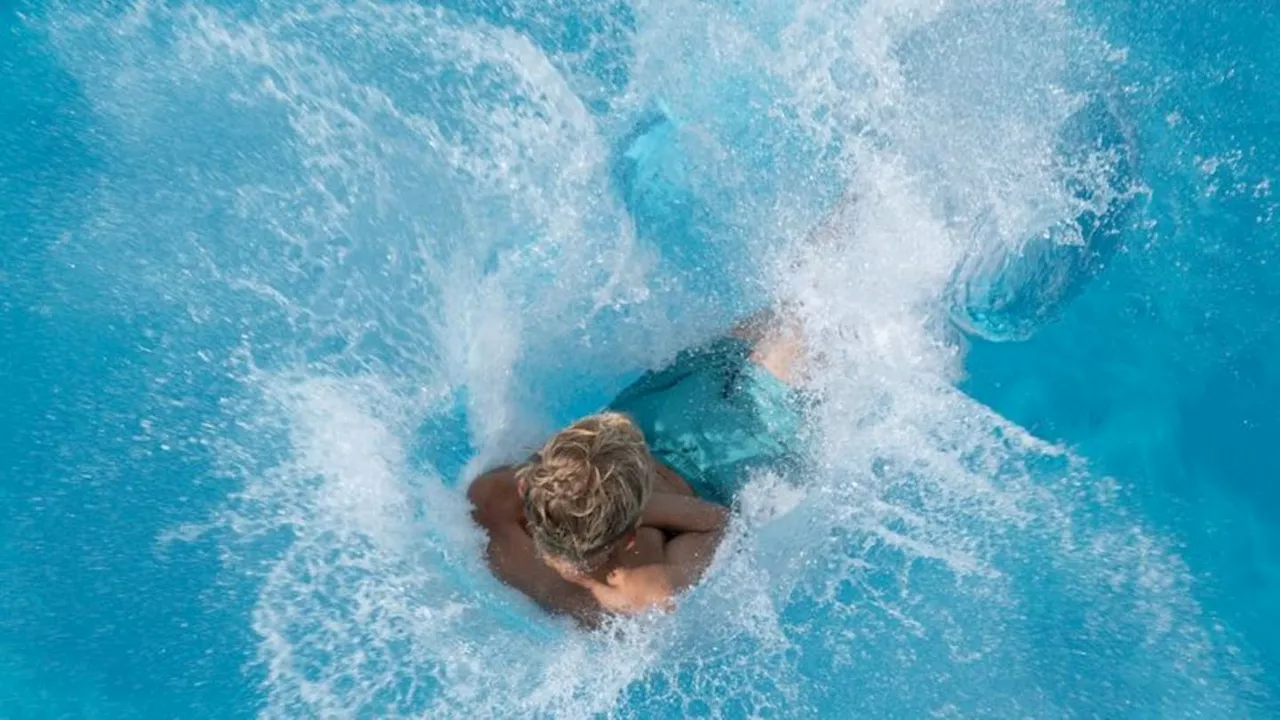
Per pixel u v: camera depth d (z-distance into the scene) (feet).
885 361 13.99
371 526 12.92
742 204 15.15
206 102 16.62
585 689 12.09
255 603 12.91
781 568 12.50
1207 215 14.96
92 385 14.51
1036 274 14.75
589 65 16.57
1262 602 12.91
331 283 14.99
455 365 14.08
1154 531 13.42
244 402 14.16
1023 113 15.17
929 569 13.02
